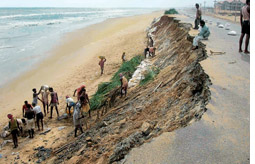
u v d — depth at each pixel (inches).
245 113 189.6
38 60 805.2
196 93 240.1
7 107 480.7
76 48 964.6
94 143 251.3
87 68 693.9
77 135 328.8
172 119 210.2
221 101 205.9
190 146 158.6
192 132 171.5
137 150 161.5
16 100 514.9
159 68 462.3
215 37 448.5
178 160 148.1
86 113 395.2
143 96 331.3
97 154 216.4
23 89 573.6
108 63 711.7
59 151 287.1
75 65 740.0
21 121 357.7
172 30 733.3
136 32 1213.1
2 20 2282.2
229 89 226.1
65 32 1389.0
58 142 325.1
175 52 481.4
